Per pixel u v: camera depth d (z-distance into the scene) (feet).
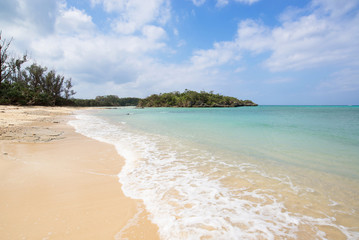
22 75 167.53
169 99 289.74
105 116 78.33
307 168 15.26
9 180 11.68
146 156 18.49
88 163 15.89
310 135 30.55
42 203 9.34
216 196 10.59
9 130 28.17
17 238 6.84
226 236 7.32
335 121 54.90
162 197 10.39
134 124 47.42
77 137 27.91
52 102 165.89
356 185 12.14
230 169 14.98
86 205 9.36
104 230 7.54
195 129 37.88
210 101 279.49
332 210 9.39
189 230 7.63
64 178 12.50
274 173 14.17
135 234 7.36
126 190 11.15
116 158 17.63
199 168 15.17
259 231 7.70
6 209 8.64
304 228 8.00
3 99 109.50
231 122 51.96
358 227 8.14
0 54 116.47
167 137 28.89
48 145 21.79
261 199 10.34
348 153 19.60
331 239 7.38
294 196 10.70
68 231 7.38
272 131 34.91
